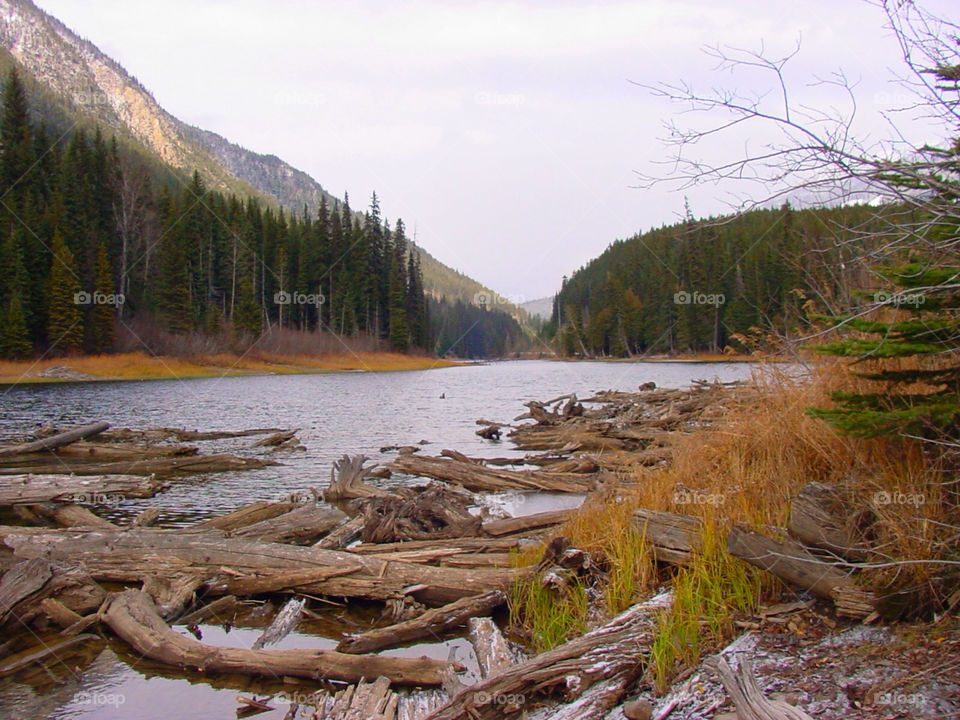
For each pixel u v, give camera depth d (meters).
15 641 5.96
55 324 46.88
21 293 46.84
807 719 3.49
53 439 15.80
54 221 51.72
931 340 4.71
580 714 4.23
